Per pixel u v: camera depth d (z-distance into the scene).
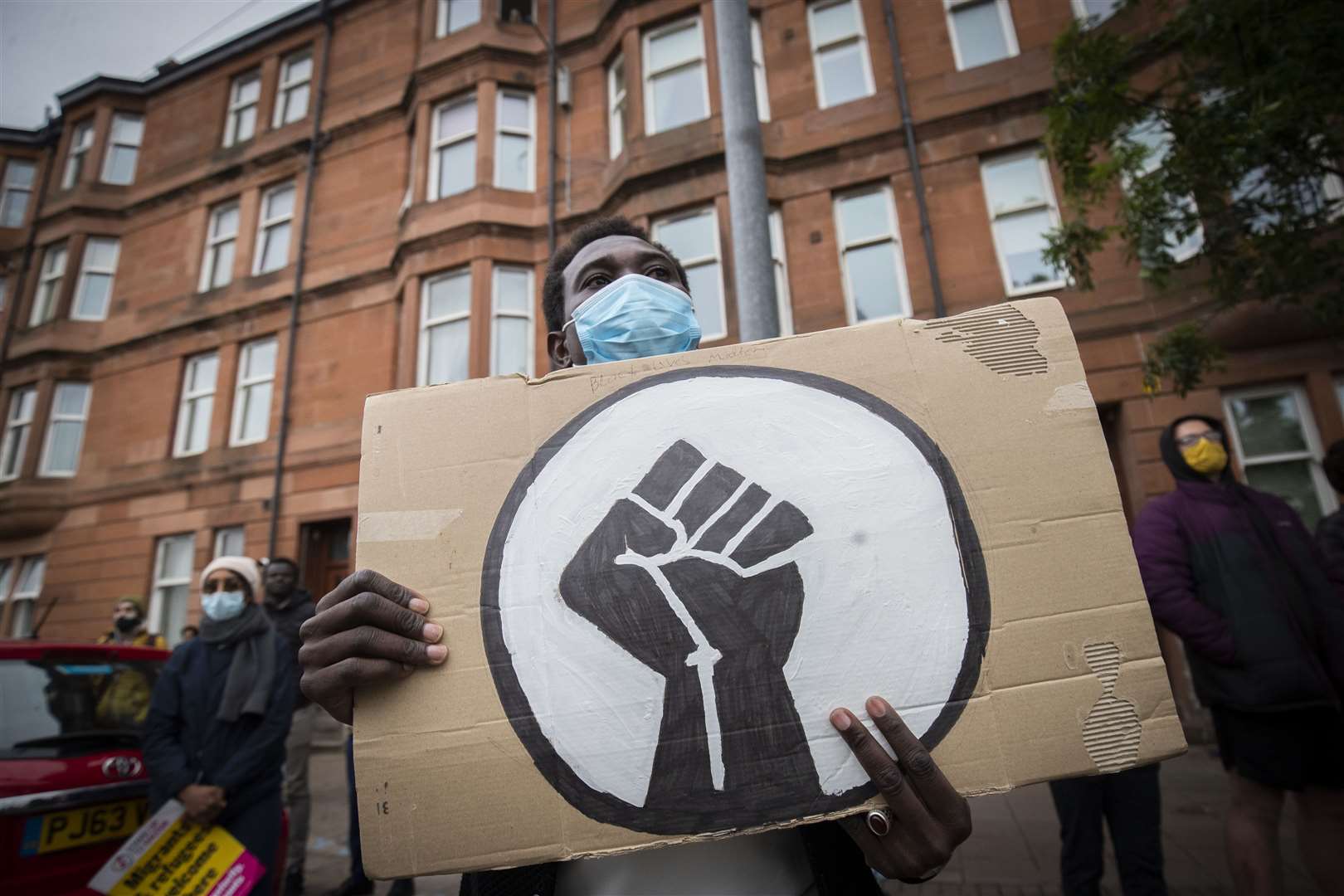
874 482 1.01
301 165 11.70
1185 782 4.75
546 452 1.07
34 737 2.47
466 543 1.03
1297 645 2.00
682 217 8.70
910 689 0.93
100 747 2.58
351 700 0.99
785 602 0.97
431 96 10.46
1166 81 4.04
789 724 0.93
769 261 3.10
